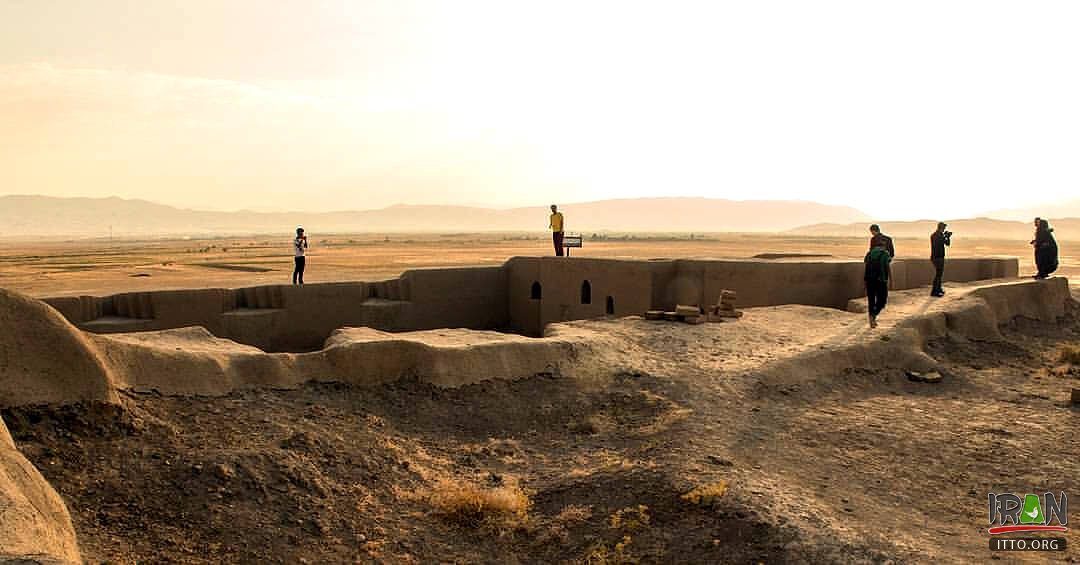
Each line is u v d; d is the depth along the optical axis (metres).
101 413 7.42
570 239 21.75
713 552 6.11
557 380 10.88
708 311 15.27
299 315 17.61
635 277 18.53
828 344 12.55
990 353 14.04
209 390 8.70
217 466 7.16
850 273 17.56
